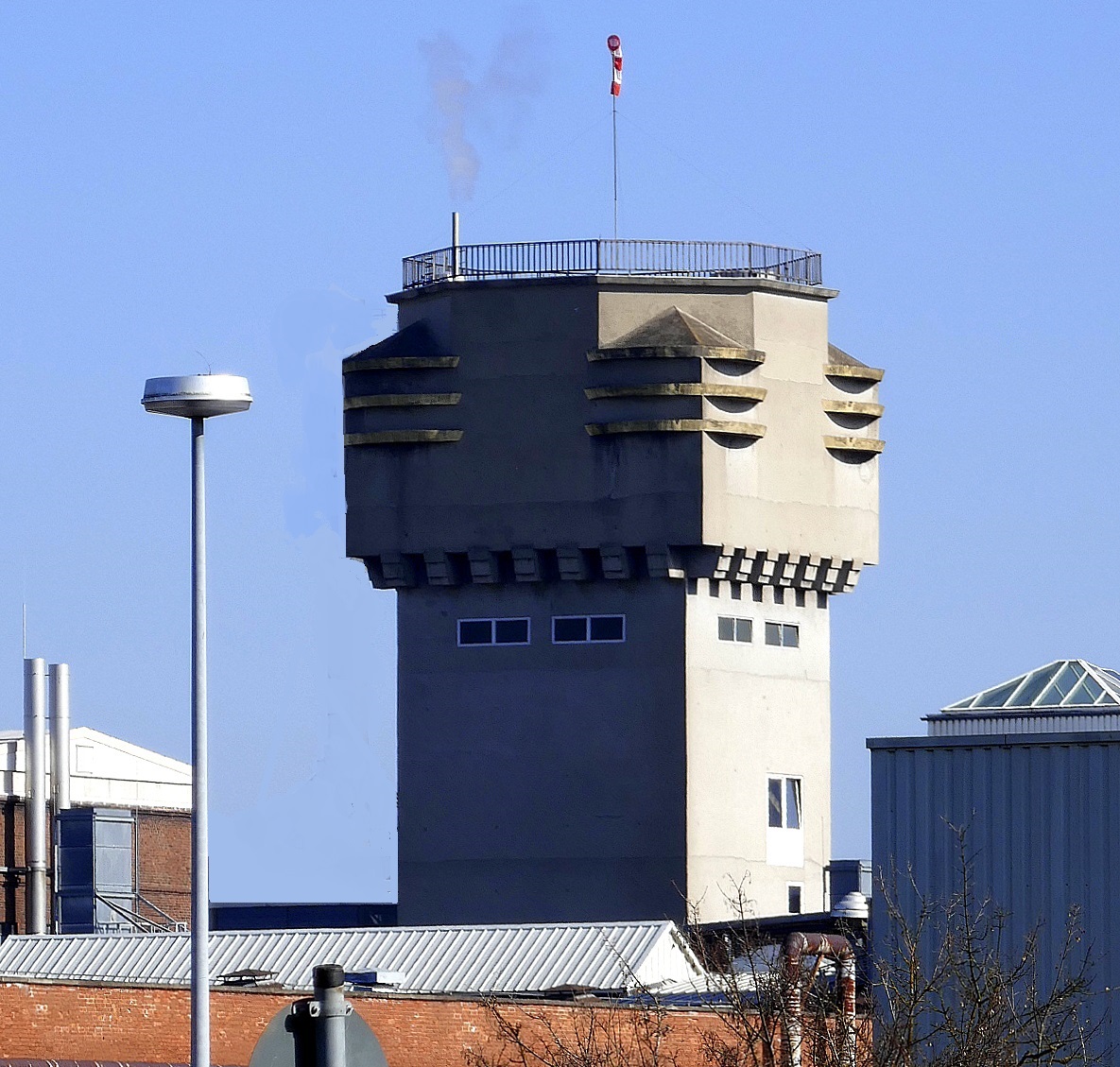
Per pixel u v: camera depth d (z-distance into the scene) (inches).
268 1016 6678.2
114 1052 6422.2
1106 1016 7273.6
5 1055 6210.6
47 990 6333.7
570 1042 6884.8
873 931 7534.5
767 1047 5743.1
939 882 7578.7
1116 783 7421.3
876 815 7701.8
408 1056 6884.8
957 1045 5743.1
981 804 7583.7
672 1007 6855.3
